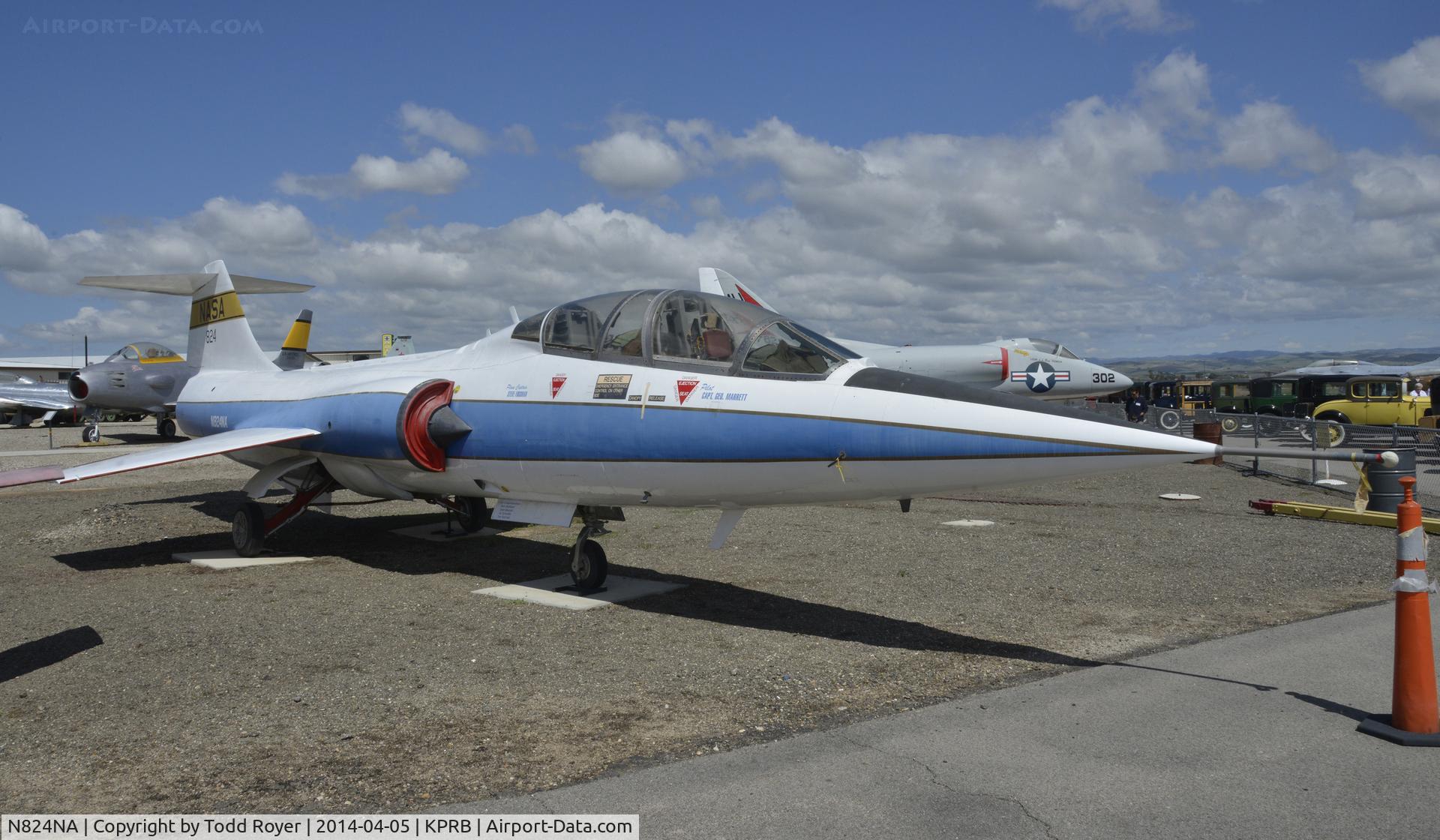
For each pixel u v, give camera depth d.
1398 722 4.27
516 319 9.53
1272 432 19.83
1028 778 3.83
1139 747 4.17
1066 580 8.16
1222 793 3.68
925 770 3.93
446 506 10.91
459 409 8.44
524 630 6.60
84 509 14.44
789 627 6.61
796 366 6.61
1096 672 5.38
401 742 4.39
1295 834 3.32
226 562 9.59
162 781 3.96
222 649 6.16
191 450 9.22
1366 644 5.89
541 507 8.24
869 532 11.15
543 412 7.68
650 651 6.00
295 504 10.29
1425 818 3.44
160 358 29.52
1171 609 7.01
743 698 4.98
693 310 7.21
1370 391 35.06
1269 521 11.93
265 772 4.04
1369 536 10.58
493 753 4.22
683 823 3.46
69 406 38.34
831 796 3.68
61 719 4.80
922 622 6.71
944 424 5.74
